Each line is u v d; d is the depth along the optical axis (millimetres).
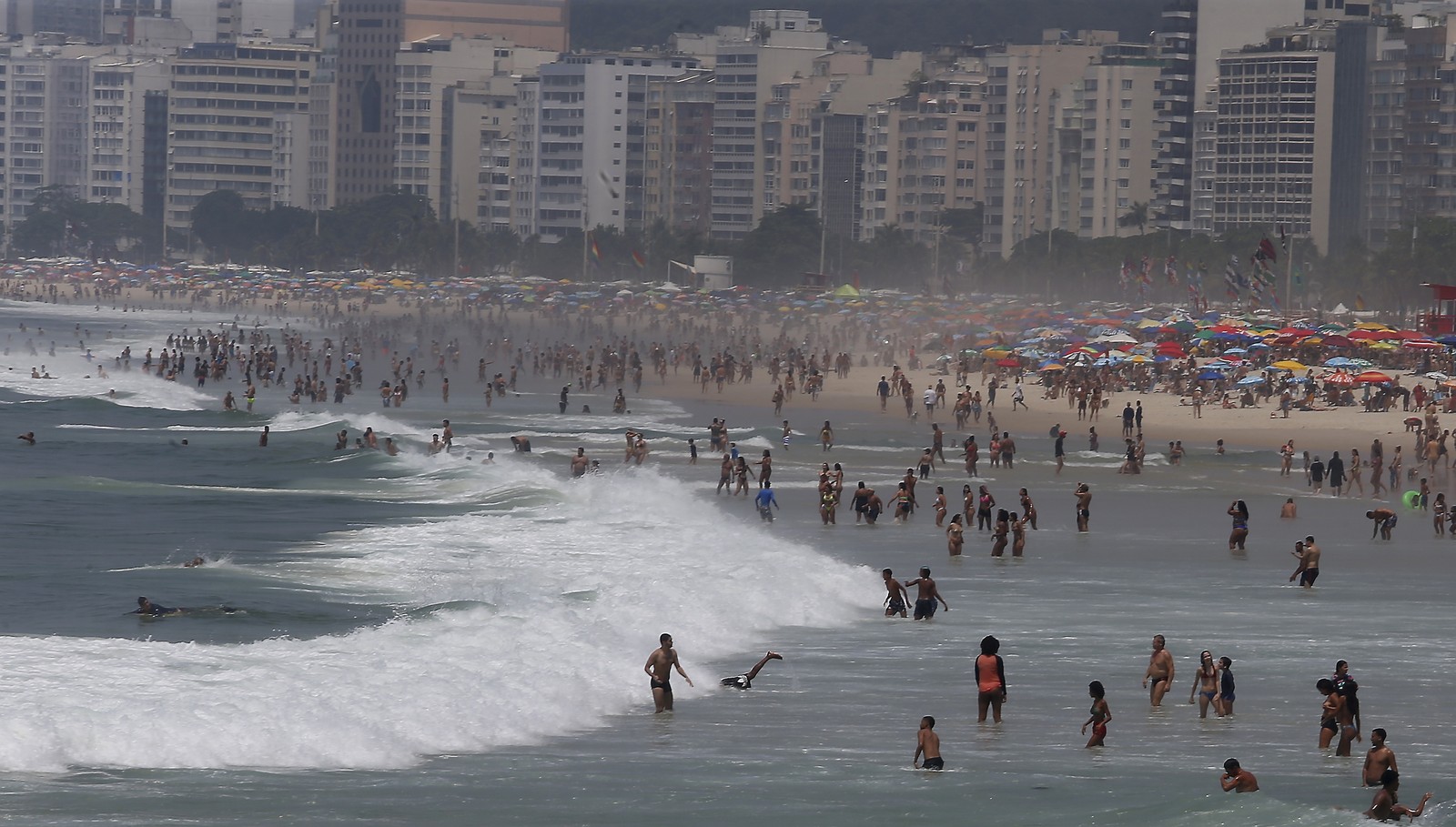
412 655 110938
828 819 79312
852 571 155375
